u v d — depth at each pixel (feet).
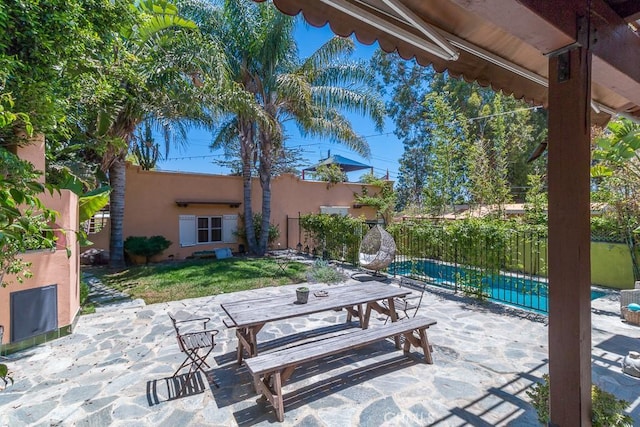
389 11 4.85
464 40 5.80
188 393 9.62
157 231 35.01
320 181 46.91
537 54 6.42
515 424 8.13
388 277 25.85
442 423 8.20
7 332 12.27
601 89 7.97
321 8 4.50
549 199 4.79
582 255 4.49
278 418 8.38
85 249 32.50
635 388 9.66
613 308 17.66
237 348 12.31
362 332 10.58
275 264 30.89
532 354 12.02
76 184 17.42
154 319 16.03
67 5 12.03
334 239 33.50
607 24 4.79
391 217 48.21
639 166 17.52
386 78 61.16
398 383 10.06
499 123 40.50
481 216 33.91
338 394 9.50
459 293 20.80
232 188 39.73
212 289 21.83
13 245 7.00
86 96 17.34
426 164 57.06
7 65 10.19
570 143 4.55
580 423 4.54
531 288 18.70
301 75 33.14
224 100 27.04
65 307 14.14
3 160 7.43
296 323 15.53
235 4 31.30
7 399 9.29
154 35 23.39
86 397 9.39
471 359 11.63
